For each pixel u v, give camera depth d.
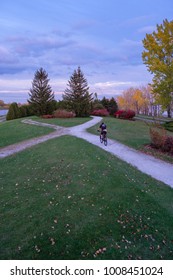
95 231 7.71
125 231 7.78
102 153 16.48
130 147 19.42
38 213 8.95
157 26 30.30
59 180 12.05
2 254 6.82
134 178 12.07
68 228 7.92
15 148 21.27
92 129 29.38
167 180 12.27
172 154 17.50
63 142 21.08
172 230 7.92
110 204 9.35
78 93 48.41
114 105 65.12
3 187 11.75
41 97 48.59
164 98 31.48
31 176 13.01
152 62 30.44
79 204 9.46
